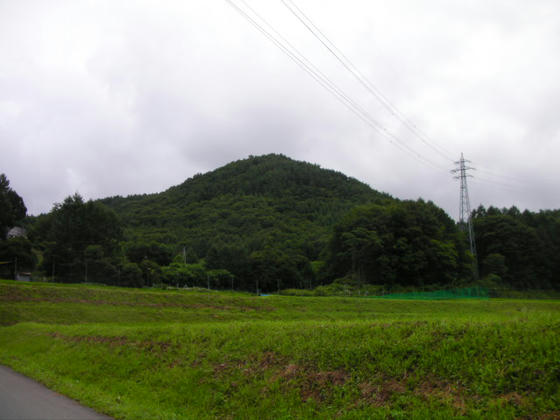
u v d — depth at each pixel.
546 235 86.38
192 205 163.88
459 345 8.06
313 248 108.38
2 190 80.12
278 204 155.50
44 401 9.52
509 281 78.50
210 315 37.16
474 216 113.81
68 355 14.64
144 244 90.94
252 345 11.27
